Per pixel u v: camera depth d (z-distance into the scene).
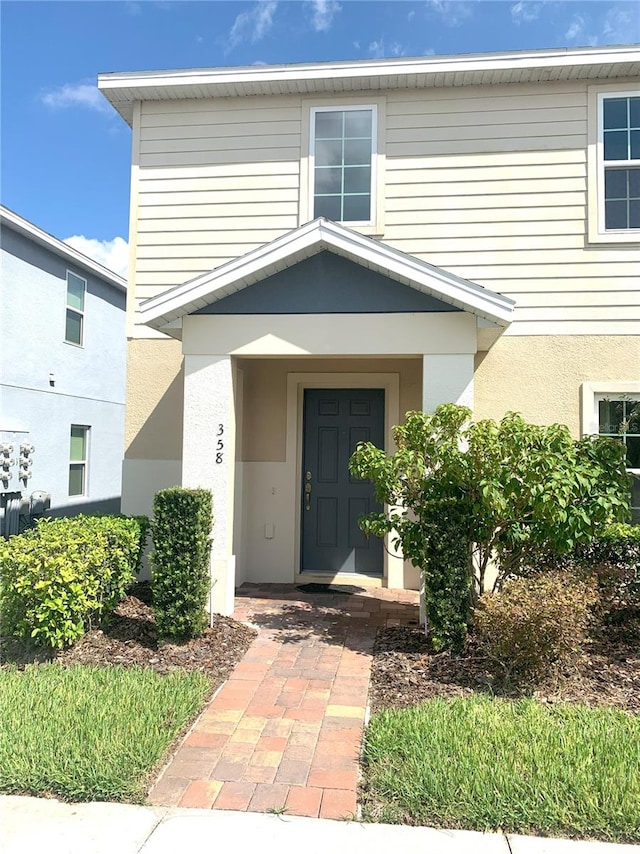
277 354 5.96
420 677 4.43
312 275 5.93
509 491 4.45
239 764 3.30
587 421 6.86
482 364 7.09
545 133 7.13
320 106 7.50
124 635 5.26
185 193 7.61
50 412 10.98
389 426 7.58
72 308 11.73
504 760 3.12
